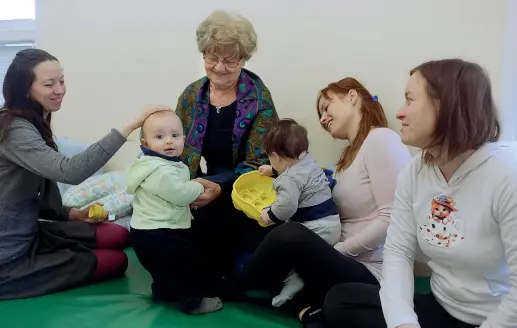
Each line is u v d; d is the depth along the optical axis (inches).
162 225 59.0
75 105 98.3
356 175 60.1
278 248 53.5
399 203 47.8
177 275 58.4
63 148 91.7
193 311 56.9
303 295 57.4
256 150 71.2
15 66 61.3
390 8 76.4
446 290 44.0
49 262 63.9
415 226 46.8
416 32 75.3
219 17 68.6
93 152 60.5
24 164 60.4
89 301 60.4
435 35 74.4
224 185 67.7
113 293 63.6
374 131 59.9
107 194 90.1
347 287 48.6
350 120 63.4
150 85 92.6
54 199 72.0
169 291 58.7
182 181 60.4
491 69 72.1
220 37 66.7
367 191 59.3
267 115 71.9
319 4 80.2
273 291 61.8
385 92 77.9
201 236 67.7
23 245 62.9
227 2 85.4
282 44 83.0
